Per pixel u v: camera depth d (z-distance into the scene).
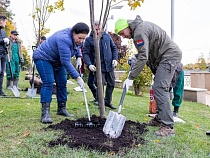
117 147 2.46
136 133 2.98
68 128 3.01
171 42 2.98
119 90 9.54
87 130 2.96
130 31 2.98
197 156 2.37
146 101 6.30
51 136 2.70
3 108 4.10
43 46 3.38
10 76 6.75
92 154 2.29
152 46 2.97
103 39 4.45
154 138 2.85
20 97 5.52
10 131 2.87
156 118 3.39
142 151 2.42
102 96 3.53
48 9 7.47
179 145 2.64
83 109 4.35
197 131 3.36
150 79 8.20
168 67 2.94
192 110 5.72
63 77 3.74
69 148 2.39
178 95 4.12
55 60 3.41
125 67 9.08
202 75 12.33
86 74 8.54
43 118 3.29
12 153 2.24
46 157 2.18
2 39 5.46
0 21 5.41
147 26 2.90
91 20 3.29
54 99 5.41
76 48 3.39
